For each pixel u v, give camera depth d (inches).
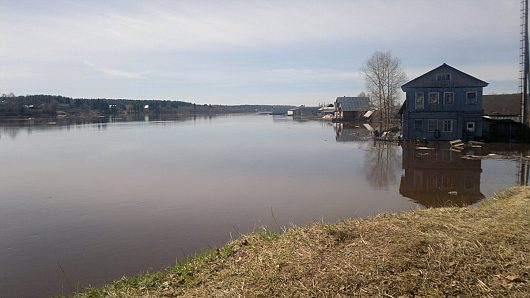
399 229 266.5
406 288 191.3
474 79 1489.9
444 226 271.4
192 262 275.1
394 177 848.3
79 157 1221.7
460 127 1508.4
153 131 2506.2
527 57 1567.4
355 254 230.8
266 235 302.7
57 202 650.8
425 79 1531.7
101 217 561.6
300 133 2220.7
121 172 938.7
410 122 1556.3
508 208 333.1
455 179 817.5
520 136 1525.6
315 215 556.7
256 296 198.8
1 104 4660.4
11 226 523.5
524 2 1539.1
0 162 1120.2
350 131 2351.1
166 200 655.8
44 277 368.2
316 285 201.6
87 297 239.9
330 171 929.5
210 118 5251.0
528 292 181.5
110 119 4574.3
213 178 852.0
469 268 204.5
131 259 406.0
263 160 1122.7
